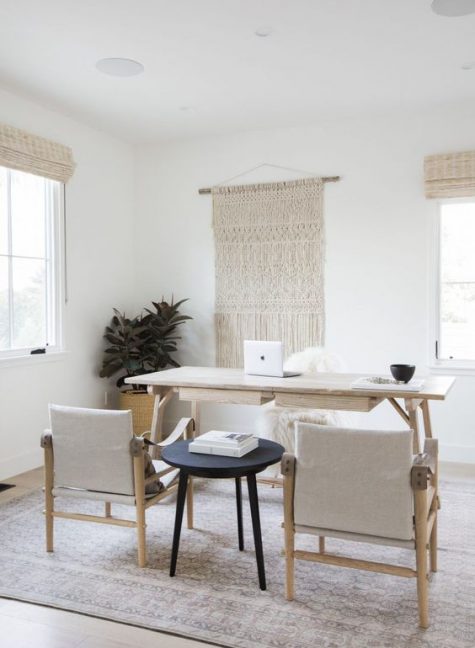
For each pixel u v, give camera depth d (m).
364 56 3.42
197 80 3.78
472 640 2.03
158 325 4.97
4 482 3.89
